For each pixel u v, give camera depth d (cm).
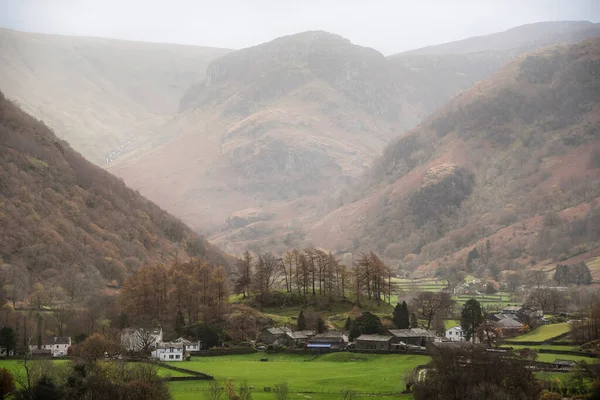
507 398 19850
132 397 19688
